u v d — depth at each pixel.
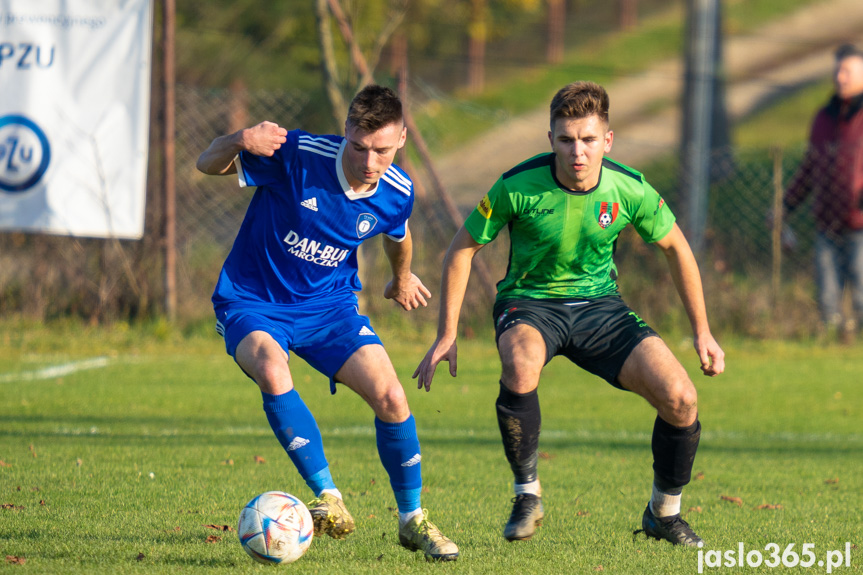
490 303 39.91
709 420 27.89
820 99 115.44
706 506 17.52
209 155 13.38
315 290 14.28
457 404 29.45
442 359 14.33
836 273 40.78
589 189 14.27
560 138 13.48
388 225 14.30
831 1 139.25
